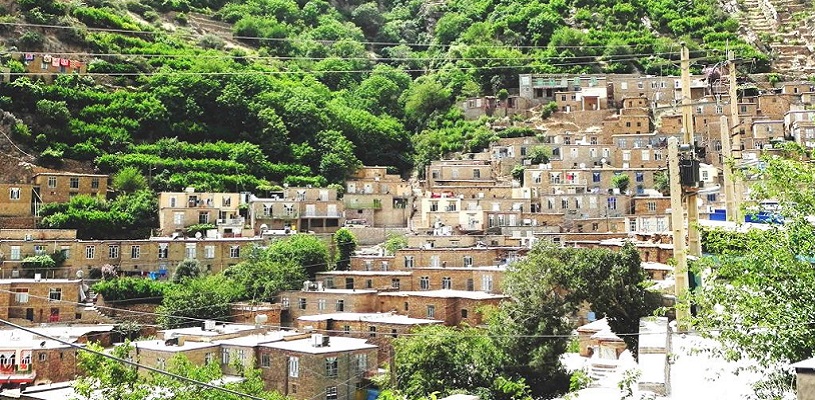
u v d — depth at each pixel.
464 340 59.31
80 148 136.00
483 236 108.06
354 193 133.38
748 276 24.34
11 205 116.31
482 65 193.12
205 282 94.69
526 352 56.16
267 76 170.75
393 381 61.34
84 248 103.75
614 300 56.75
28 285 85.75
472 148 160.25
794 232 24.72
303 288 93.06
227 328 78.12
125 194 126.06
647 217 111.75
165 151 141.38
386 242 114.75
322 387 64.31
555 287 58.66
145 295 96.50
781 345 22.64
